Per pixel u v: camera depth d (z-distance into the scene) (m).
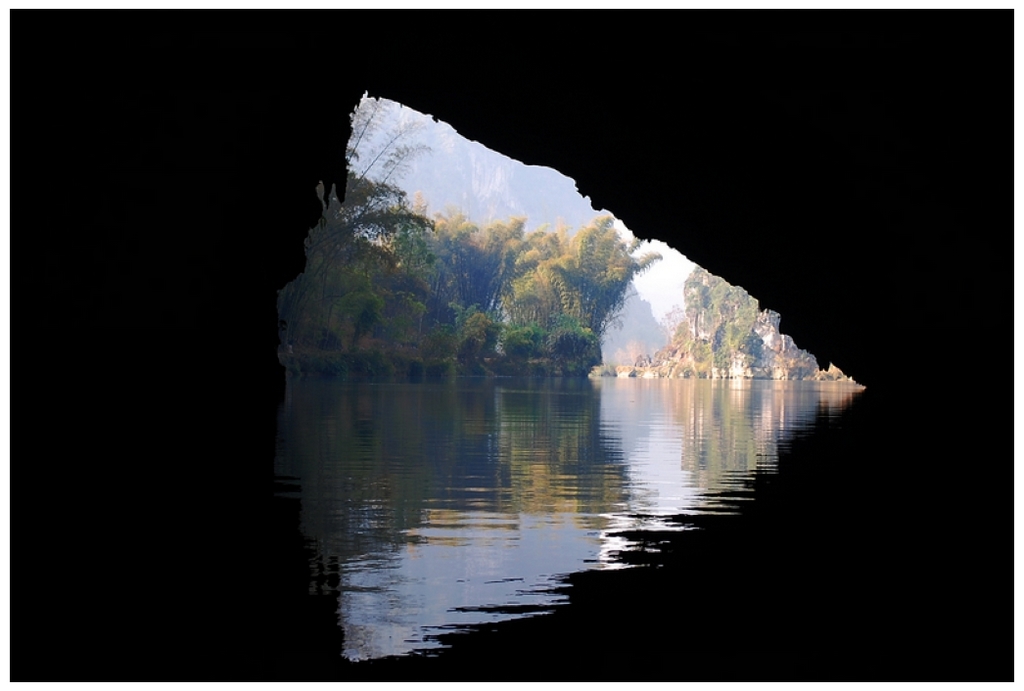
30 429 11.70
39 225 12.02
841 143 13.35
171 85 12.93
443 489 9.83
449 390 36.38
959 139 12.34
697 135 15.73
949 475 11.62
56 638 4.78
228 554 6.52
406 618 5.16
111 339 12.79
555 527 7.84
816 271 19.19
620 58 14.21
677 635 4.97
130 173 12.86
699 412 26.05
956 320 14.81
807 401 34.78
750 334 105.00
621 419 22.27
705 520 8.28
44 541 6.73
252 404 17.47
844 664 4.60
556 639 4.86
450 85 17.14
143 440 12.33
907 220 14.09
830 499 9.57
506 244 83.25
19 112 11.84
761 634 5.01
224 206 13.68
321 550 6.74
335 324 51.25
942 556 6.86
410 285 65.69
